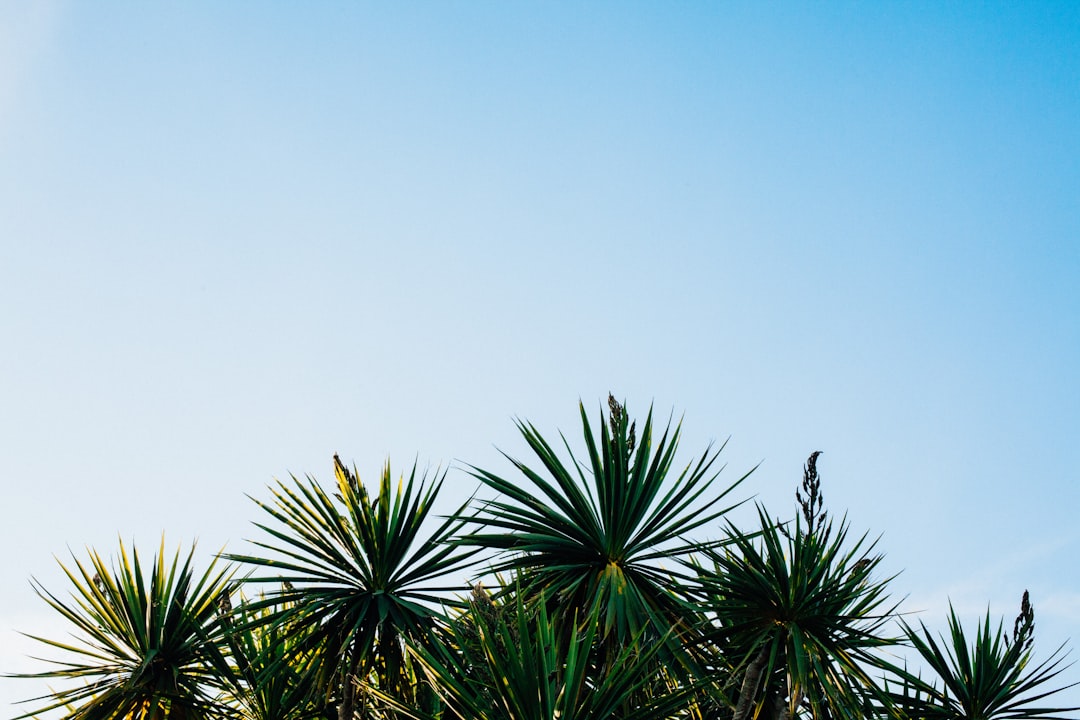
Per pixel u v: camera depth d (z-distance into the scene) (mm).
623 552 11102
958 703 12391
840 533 10898
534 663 8461
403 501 11508
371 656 11461
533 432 11484
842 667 10422
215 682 12180
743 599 10875
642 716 9016
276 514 11555
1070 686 11969
